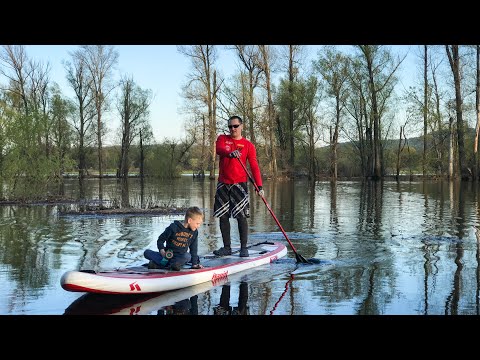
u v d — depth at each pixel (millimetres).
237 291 5621
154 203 17391
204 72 38375
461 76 34188
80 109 44688
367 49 38125
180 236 6008
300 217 13555
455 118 36625
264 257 7277
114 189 27656
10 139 19312
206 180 41625
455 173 41250
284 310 4871
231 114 38906
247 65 38594
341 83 40344
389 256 7758
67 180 43125
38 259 7551
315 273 6559
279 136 41969
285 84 39094
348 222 12359
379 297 5305
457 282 5961
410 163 43719
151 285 5457
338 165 48406
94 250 8383
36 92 39875
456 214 13945
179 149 48656
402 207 16141
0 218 13609
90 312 4848
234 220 12961
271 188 28469
